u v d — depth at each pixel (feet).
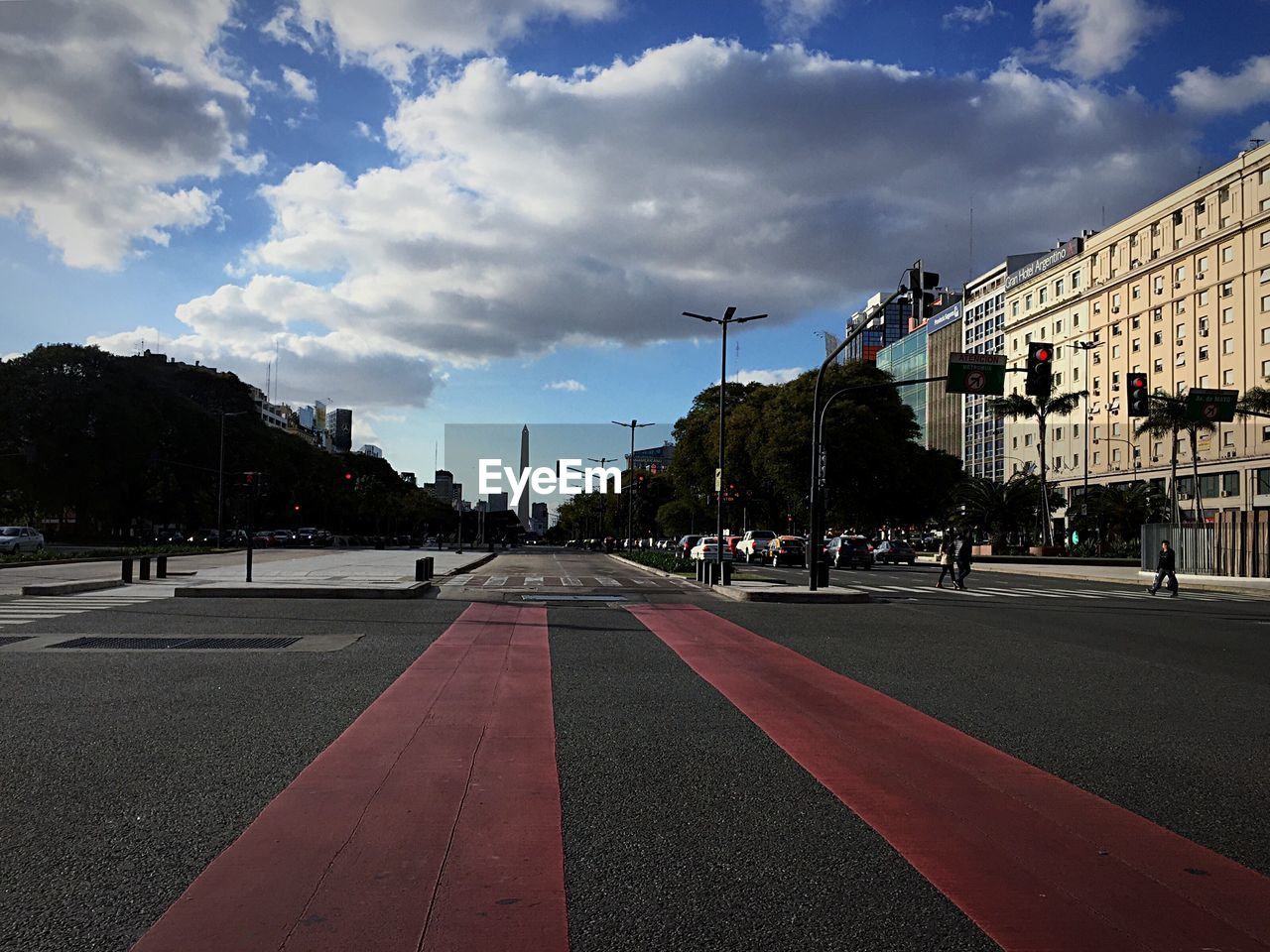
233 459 238.68
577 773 19.25
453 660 35.09
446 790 17.75
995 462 326.85
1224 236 217.36
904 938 11.54
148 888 12.87
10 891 12.76
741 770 19.70
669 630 47.50
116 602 60.29
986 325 336.90
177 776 18.54
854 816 16.53
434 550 226.58
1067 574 129.70
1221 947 11.43
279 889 12.85
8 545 137.28
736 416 193.36
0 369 189.47
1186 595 92.02
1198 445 224.12
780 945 11.30
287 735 22.35
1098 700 28.78
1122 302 256.11
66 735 22.21
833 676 32.89
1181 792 18.37
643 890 12.98
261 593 65.51
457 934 11.46
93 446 195.42
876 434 173.58
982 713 26.40
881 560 166.61
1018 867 14.11
